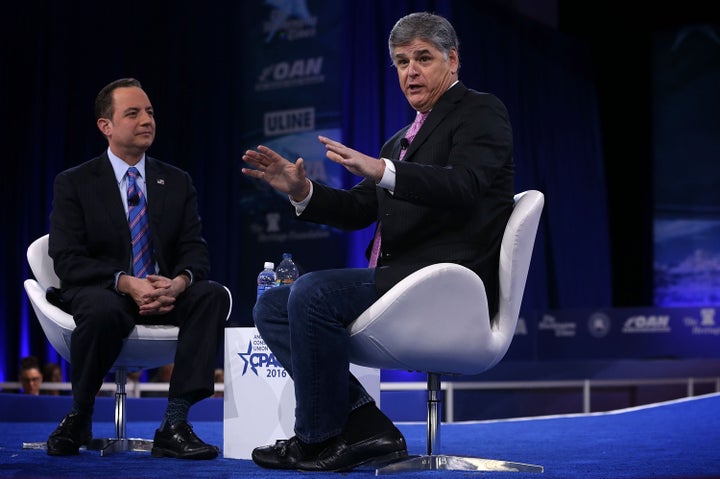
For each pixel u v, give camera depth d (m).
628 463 2.76
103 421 5.54
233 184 10.28
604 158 12.43
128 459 2.82
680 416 4.96
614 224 12.40
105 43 9.99
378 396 3.00
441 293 2.34
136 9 10.26
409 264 2.48
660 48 12.24
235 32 10.35
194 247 3.25
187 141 10.49
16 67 9.66
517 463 2.47
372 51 9.46
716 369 8.95
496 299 2.54
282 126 10.02
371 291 2.43
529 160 11.24
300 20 9.96
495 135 2.48
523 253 2.50
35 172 9.55
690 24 12.09
